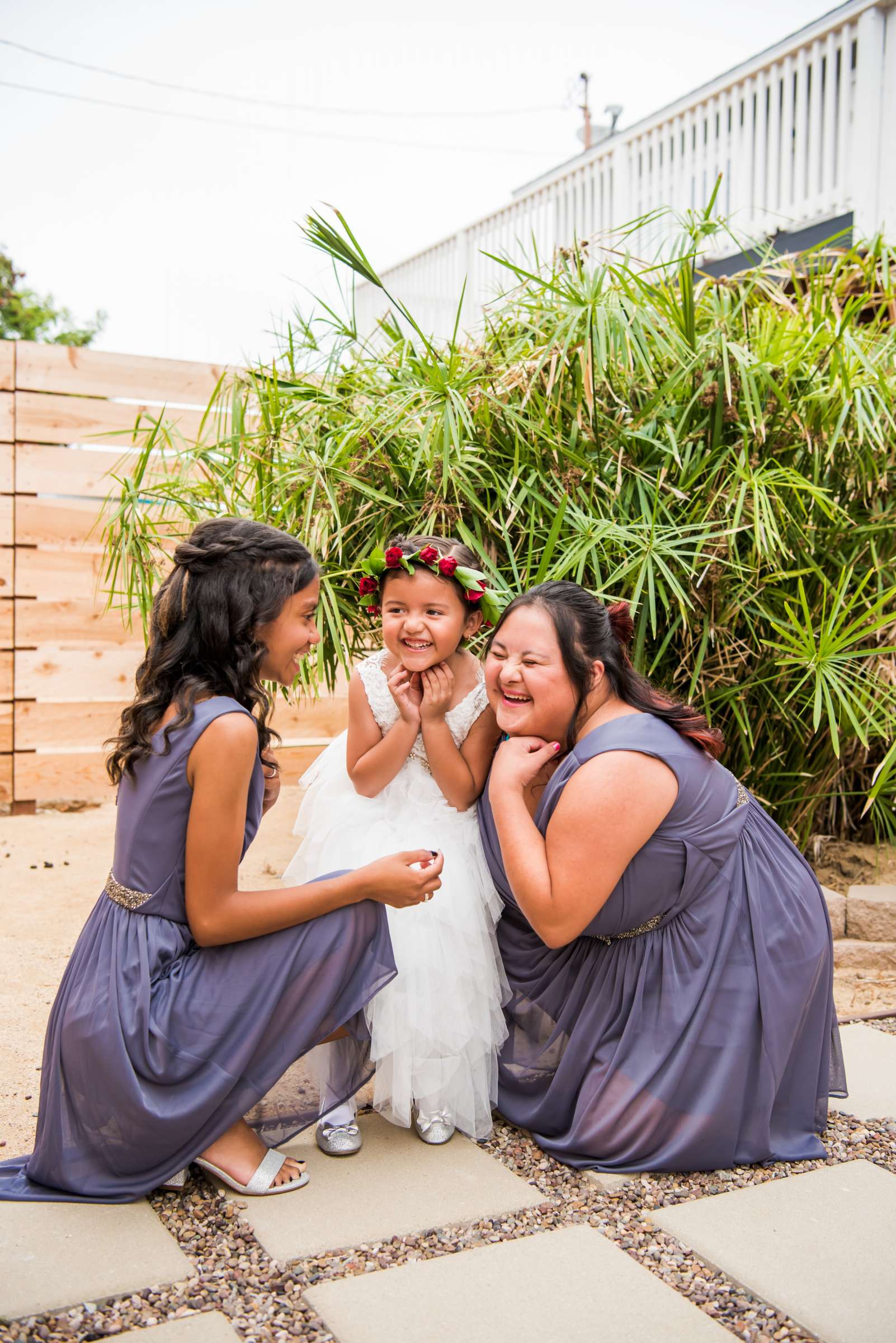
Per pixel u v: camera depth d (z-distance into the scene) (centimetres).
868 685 323
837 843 408
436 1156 210
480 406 295
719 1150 201
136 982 185
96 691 574
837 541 332
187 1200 190
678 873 200
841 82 639
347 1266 169
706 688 316
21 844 498
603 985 210
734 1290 165
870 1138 219
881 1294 162
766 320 333
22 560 554
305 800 249
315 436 313
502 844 202
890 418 307
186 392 580
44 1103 191
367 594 236
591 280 300
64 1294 158
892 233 604
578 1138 207
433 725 222
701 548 294
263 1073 190
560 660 205
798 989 206
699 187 724
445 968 210
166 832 189
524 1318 155
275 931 191
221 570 195
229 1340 149
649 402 300
